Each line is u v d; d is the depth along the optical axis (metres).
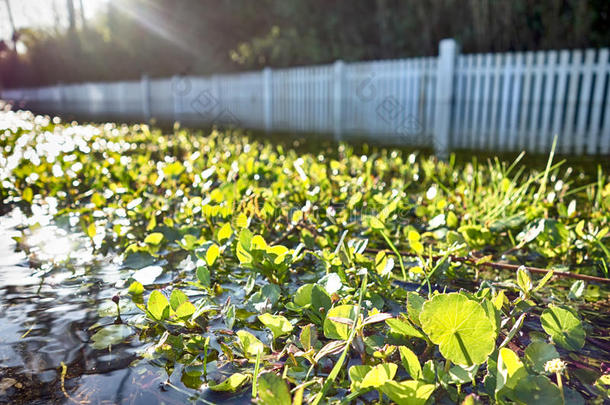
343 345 0.89
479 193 2.30
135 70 22.17
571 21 9.45
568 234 1.56
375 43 13.72
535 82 8.39
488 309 0.92
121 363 0.92
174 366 0.91
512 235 1.78
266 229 1.81
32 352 0.96
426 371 0.81
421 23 11.86
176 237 1.75
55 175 2.56
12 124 5.71
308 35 15.19
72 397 0.81
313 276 1.41
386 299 1.24
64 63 25.52
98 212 2.10
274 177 2.49
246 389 0.83
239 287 1.33
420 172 3.31
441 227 1.93
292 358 0.89
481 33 10.55
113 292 1.29
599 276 1.43
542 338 1.02
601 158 3.92
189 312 1.04
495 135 6.03
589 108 8.17
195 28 18.66
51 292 1.28
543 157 4.01
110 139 4.99
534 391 0.74
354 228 1.87
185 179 2.68
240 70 18.86
